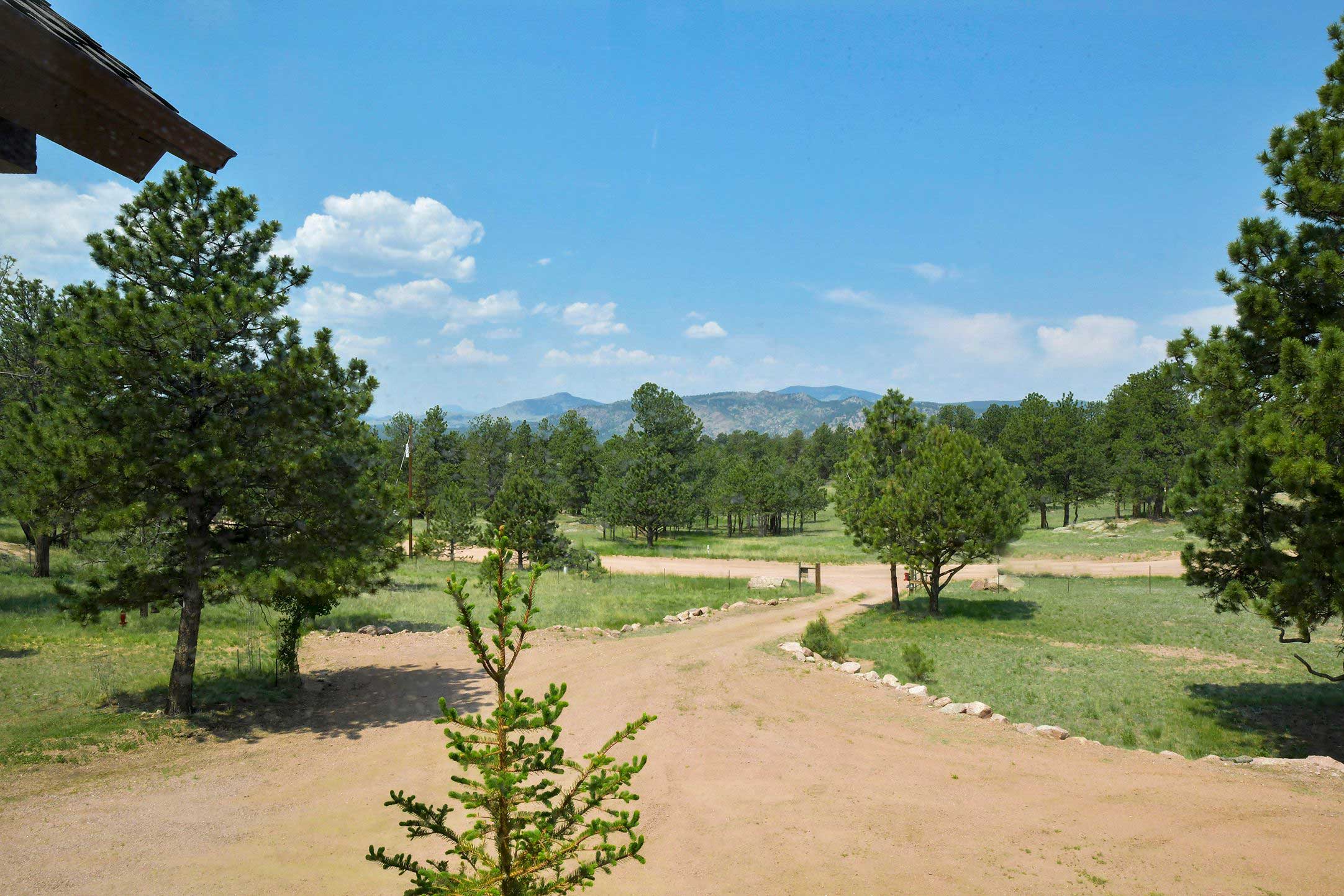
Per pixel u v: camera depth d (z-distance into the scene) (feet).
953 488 106.73
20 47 6.16
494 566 15.20
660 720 54.39
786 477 299.58
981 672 75.97
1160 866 31.83
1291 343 47.16
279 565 55.83
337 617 96.73
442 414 299.99
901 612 111.86
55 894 29.76
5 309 89.20
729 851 34.09
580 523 324.19
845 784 42.09
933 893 30.17
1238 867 31.58
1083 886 30.42
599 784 15.10
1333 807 37.58
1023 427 239.30
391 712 56.70
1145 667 77.56
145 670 65.62
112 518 49.90
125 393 51.85
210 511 57.06
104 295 51.34
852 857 33.37
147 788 41.32
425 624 93.86
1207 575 59.57
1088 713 61.52
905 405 120.06
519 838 14.75
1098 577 152.56
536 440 372.58
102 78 6.88
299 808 39.01
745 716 55.42
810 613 111.24
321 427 58.59
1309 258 52.90
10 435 52.42
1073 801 39.11
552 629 90.33
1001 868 32.07
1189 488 61.16
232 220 57.62
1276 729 57.41
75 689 58.65
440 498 185.98
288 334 57.16
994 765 44.80
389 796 40.55
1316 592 48.78
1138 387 237.25
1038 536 222.89
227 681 63.10
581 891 30.40
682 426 341.41
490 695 60.75
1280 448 46.39
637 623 100.32
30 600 92.84
